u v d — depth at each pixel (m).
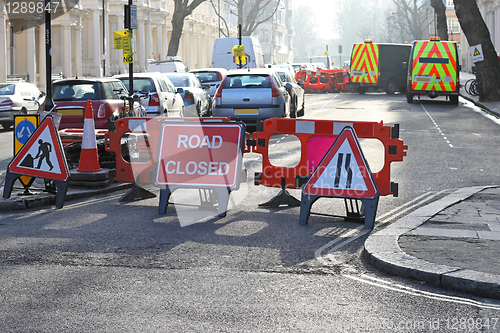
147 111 20.03
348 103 36.19
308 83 53.00
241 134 8.95
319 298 5.42
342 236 7.73
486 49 32.41
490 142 17.86
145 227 8.15
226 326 4.75
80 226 8.20
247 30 71.56
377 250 6.64
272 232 7.92
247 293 5.54
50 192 9.99
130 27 18.22
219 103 19.36
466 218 8.27
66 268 6.29
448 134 19.81
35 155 9.53
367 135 9.15
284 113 19.91
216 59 42.03
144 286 5.71
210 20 101.31
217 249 7.05
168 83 22.20
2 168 13.75
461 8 32.44
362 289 5.68
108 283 5.80
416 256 6.39
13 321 4.84
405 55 47.47
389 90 47.56
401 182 11.59
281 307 5.18
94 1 60.97
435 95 35.38
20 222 8.46
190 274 6.10
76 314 4.99
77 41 57.00
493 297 5.48
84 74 60.34
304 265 6.45
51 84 15.99
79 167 10.88
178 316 4.96
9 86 26.16
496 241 7.01
